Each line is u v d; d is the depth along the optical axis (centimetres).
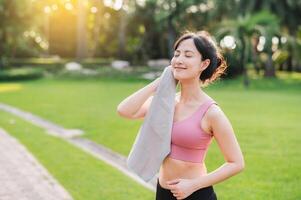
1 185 691
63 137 1173
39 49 6425
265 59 4344
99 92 2566
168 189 292
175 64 288
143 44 5106
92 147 1041
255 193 661
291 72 4884
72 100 2105
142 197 635
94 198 630
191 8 4341
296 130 1221
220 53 302
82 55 4750
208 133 285
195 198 284
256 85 3184
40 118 1541
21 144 1027
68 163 836
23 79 3725
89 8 5559
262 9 3934
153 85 302
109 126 1311
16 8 4328
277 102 2036
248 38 3225
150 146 289
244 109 1744
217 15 4166
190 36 291
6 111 1727
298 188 684
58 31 5934
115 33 5697
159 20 4341
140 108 306
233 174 281
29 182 709
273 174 764
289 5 3919
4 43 4691
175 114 292
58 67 4362
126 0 4872
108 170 786
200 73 294
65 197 634
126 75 3884
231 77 3647
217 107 285
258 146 1005
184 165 285
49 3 5041
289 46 3709
